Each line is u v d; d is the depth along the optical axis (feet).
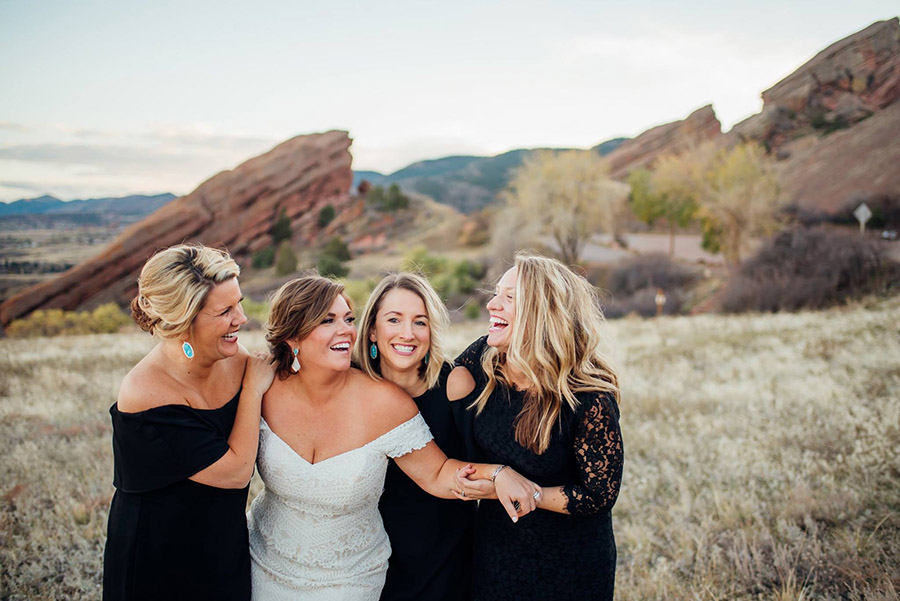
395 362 7.77
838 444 16.62
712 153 124.88
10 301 191.83
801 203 126.00
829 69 212.64
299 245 239.91
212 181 236.22
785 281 61.93
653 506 14.33
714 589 10.68
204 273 6.66
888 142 146.10
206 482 6.93
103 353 42.11
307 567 7.43
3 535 13.37
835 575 10.76
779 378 25.75
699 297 81.61
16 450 18.79
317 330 7.13
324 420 7.49
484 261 125.49
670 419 20.84
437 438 8.14
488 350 7.85
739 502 13.70
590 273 111.55
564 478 7.30
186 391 7.03
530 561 7.30
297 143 257.75
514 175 132.46
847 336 32.48
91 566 12.31
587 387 7.04
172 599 7.00
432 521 8.02
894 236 80.64
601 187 126.93
